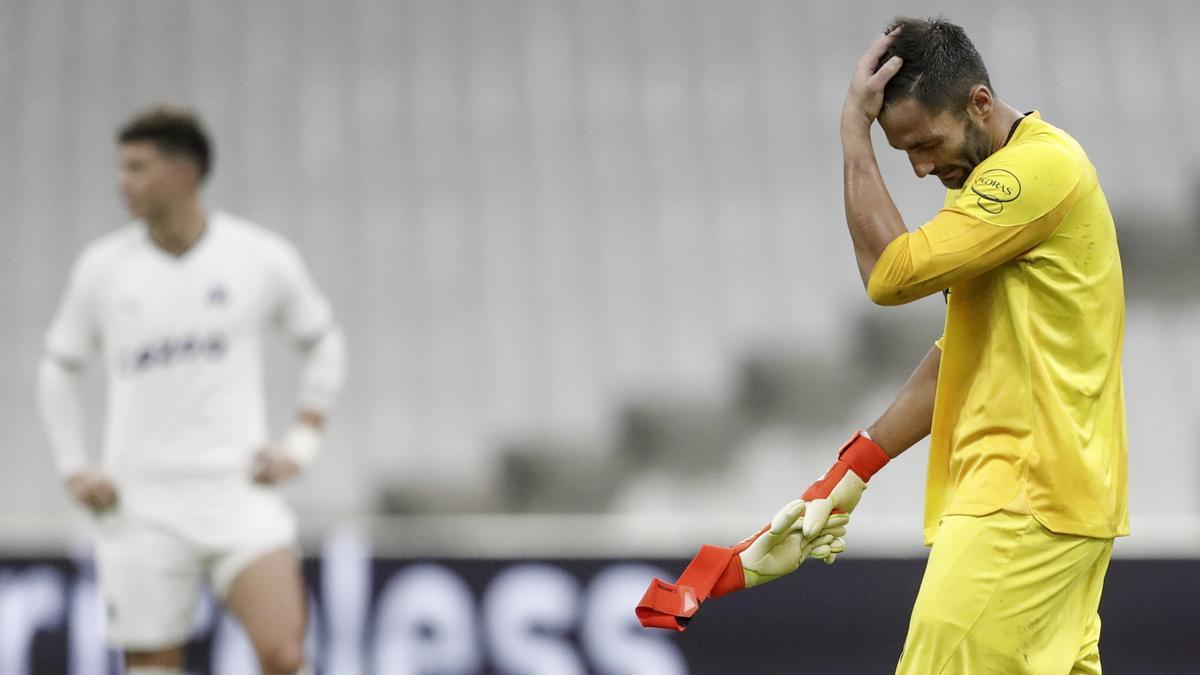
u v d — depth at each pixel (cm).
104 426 3088
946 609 1024
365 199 3531
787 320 3219
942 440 1074
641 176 3525
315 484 3005
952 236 992
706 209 3447
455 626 2275
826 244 3353
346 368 3225
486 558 2289
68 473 2027
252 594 1981
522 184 3541
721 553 1109
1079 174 1010
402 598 2283
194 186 2022
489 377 3200
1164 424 2986
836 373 3112
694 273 3334
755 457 2995
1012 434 1026
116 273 2030
